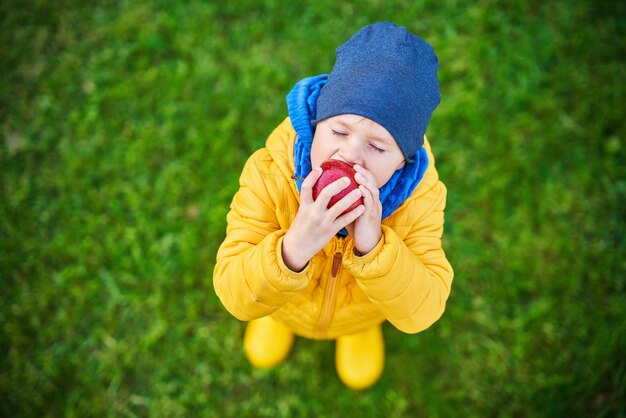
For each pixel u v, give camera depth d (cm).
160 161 270
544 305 246
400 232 161
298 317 188
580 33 288
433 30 292
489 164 268
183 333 244
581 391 232
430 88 136
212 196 263
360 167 128
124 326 246
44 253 253
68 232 255
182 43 287
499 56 286
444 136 271
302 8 295
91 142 271
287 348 239
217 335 246
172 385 238
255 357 236
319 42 289
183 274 253
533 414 232
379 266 140
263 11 295
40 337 240
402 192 149
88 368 238
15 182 263
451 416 234
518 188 264
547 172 268
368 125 128
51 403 231
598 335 239
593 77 281
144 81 281
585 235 259
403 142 132
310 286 174
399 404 236
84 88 281
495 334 246
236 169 268
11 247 252
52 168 267
